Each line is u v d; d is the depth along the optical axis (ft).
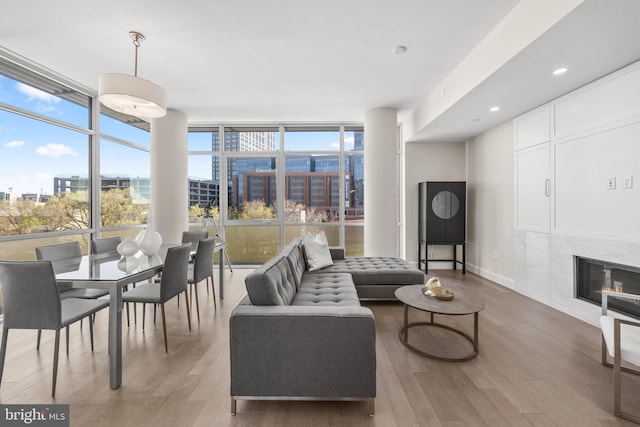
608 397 5.67
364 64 10.46
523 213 12.16
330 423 5.01
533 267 11.66
